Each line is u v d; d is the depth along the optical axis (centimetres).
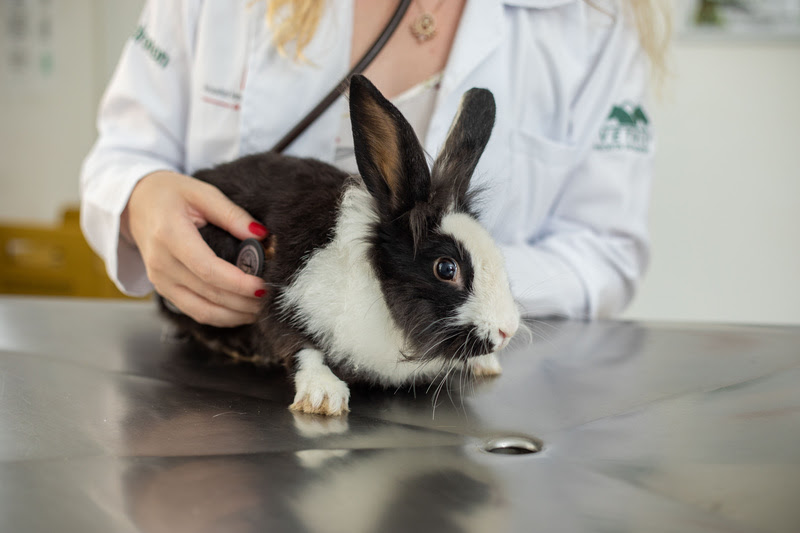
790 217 442
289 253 149
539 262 219
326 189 157
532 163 224
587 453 106
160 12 220
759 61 429
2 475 95
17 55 563
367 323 143
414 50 207
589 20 226
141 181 187
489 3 203
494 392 145
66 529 80
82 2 552
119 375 155
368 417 129
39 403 131
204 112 216
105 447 108
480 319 140
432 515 84
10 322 211
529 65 219
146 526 81
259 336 162
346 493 91
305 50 206
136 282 213
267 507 86
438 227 143
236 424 122
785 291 450
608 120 232
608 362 167
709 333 196
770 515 84
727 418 122
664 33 242
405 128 139
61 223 516
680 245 457
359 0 208
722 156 443
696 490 91
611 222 236
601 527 81
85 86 563
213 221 161
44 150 577
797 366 156
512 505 87
